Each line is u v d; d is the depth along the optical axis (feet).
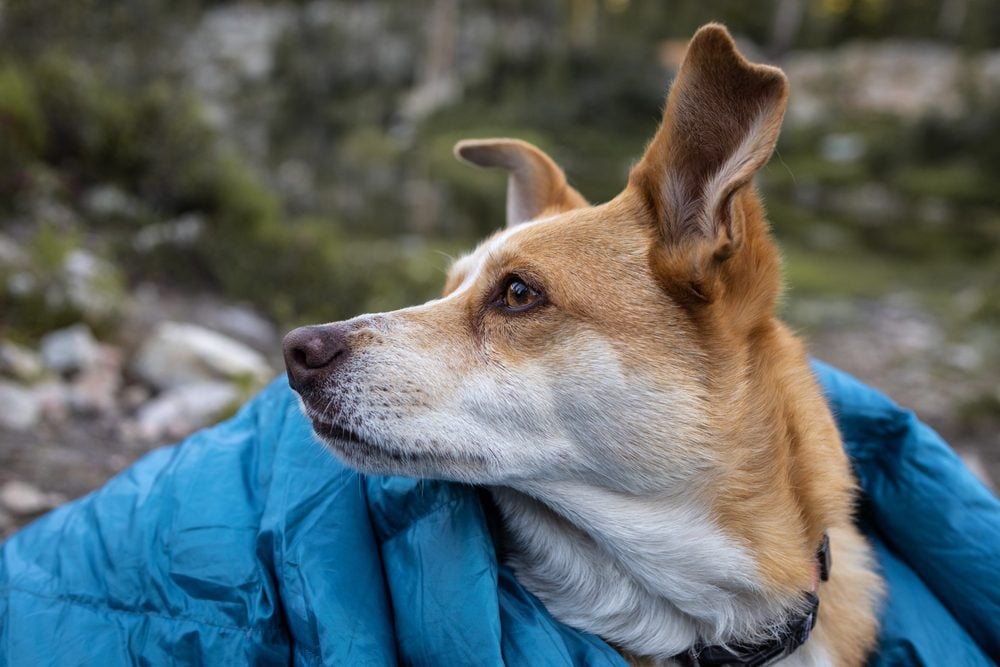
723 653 1.86
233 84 16.29
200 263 5.22
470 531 1.79
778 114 1.73
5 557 1.95
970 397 5.13
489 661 1.70
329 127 20.43
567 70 26.43
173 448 2.10
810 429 1.96
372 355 1.86
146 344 3.87
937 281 10.69
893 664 2.03
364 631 1.72
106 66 6.81
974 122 22.47
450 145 20.72
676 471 1.82
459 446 1.83
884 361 6.19
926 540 2.10
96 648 1.79
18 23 6.38
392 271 6.23
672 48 32.07
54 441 3.06
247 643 1.75
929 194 20.51
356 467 1.86
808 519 1.92
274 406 2.07
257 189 6.24
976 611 2.06
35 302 3.76
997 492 3.73
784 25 35.42
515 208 2.36
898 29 34.06
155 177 5.70
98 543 1.91
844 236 14.88
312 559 1.76
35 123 5.21
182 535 1.84
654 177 1.89
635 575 1.87
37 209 4.87
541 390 1.83
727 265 1.85
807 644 1.92
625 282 1.86
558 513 1.89
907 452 2.15
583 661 1.82
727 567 1.83
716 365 1.85
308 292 5.34
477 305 1.91
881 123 25.89
